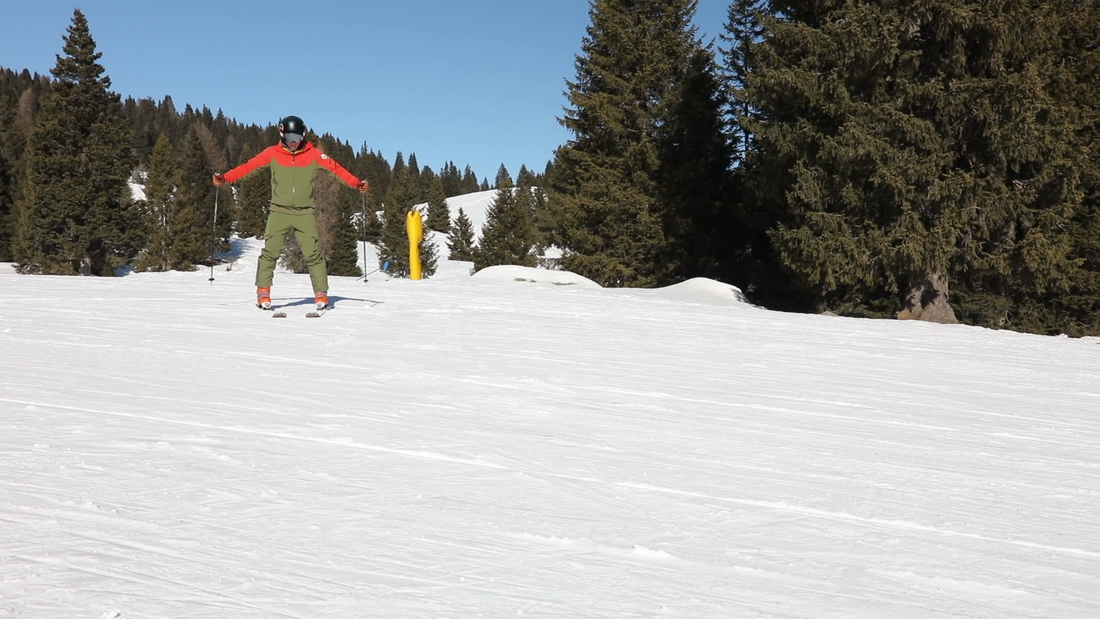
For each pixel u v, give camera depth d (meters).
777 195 24.36
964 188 20.08
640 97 36.47
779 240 23.39
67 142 47.91
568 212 36.78
